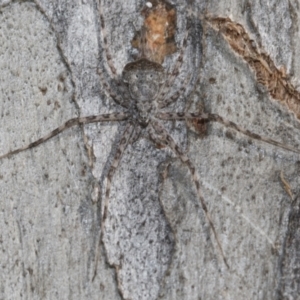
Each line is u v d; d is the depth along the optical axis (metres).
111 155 0.29
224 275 0.29
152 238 0.29
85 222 0.29
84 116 0.29
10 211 0.29
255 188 0.29
